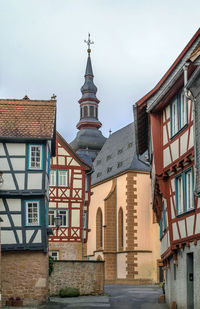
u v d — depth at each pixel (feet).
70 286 104.01
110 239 185.47
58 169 148.66
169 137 66.54
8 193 88.53
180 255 64.75
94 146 286.87
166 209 71.56
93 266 106.63
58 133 150.71
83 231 147.54
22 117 92.94
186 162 59.62
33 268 88.07
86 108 297.53
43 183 89.66
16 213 88.79
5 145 90.12
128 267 172.04
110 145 217.97
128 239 172.76
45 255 88.84
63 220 146.51
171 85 61.00
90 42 307.58
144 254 171.32
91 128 293.43
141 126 82.38
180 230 63.10
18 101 95.45
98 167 215.10
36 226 88.84
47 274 91.15
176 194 64.49
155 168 69.82
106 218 186.50
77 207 147.95
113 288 142.31
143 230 173.37
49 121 92.79
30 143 90.74
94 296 104.63
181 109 62.03
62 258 143.64
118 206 184.96
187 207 60.49
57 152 149.69
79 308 80.53
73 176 149.48
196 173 52.75
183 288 63.00
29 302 86.74
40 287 87.71
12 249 87.66
